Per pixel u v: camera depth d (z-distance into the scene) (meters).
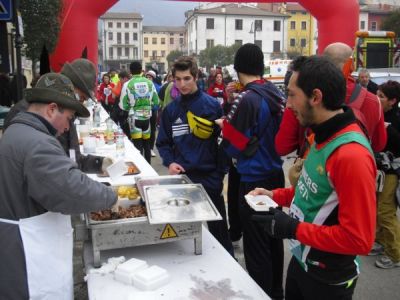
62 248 1.79
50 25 9.56
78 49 9.54
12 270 1.67
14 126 1.69
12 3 4.08
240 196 2.76
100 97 11.59
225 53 57.81
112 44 89.38
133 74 6.98
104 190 1.73
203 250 2.14
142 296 1.66
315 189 1.54
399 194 3.56
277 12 67.19
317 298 1.66
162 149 3.17
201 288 1.78
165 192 2.21
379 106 2.67
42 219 1.70
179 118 3.06
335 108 1.49
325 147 1.50
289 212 1.73
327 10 10.37
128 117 7.19
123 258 1.99
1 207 1.67
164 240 2.00
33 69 10.31
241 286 1.80
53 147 1.64
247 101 2.60
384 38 14.65
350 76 2.68
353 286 1.66
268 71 21.12
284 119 2.47
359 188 1.37
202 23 66.00
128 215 2.00
